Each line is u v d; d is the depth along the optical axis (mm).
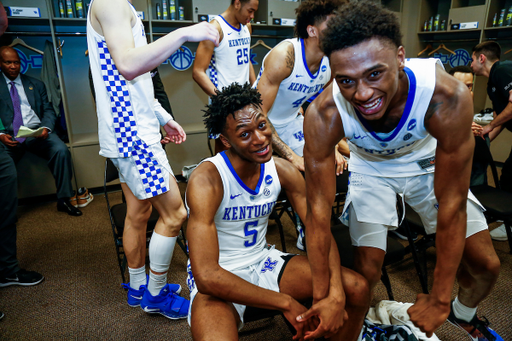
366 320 1537
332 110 994
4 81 3250
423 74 872
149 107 1595
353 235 1484
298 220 2441
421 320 1080
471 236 1362
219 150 2355
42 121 3398
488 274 1358
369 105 787
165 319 1877
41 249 2691
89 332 1789
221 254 1357
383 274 1807
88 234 2943
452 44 5094
